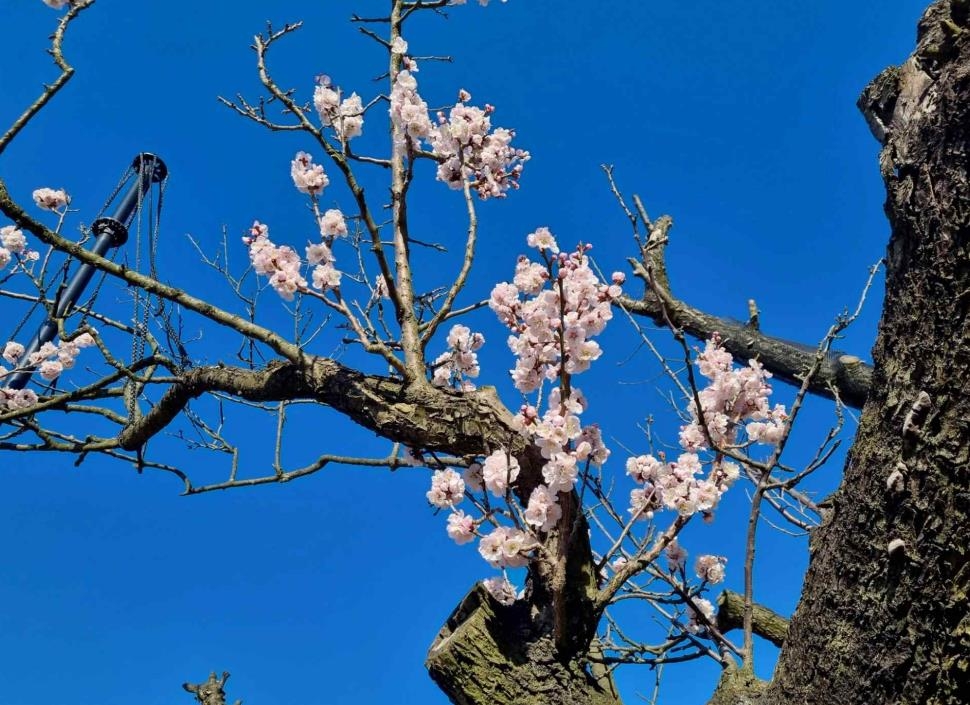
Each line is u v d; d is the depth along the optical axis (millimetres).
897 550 1651
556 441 2205
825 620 1763
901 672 1644
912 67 2012
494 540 2258
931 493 1641
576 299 2326
